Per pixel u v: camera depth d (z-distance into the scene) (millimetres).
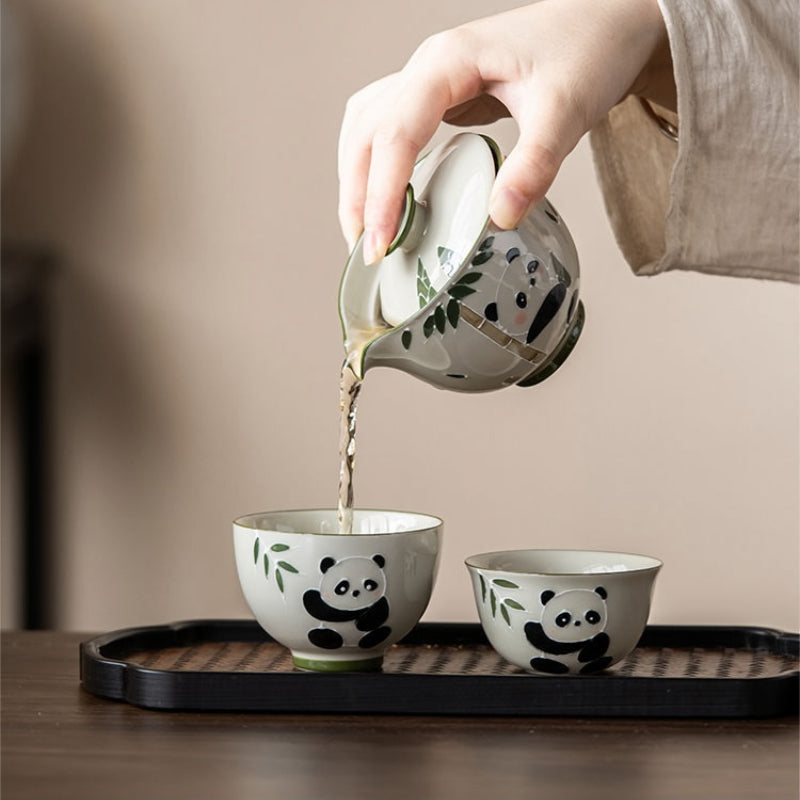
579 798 1098
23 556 1962
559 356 1250
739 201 1271
